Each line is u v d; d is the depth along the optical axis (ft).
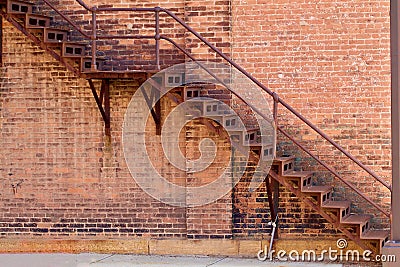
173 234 40.88
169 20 40.29
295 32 39.34
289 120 39.50
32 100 41.81
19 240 41.83
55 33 39.52
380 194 38.83
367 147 38.93
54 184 41.75
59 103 41.60
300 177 36.78
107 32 40.93
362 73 38.91
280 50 39.47
